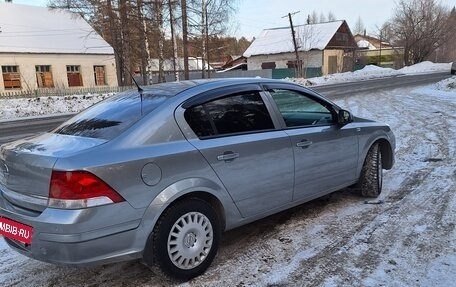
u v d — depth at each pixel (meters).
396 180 5.95
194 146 3.47
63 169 2.92
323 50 53.59
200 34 37.62
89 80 42.78
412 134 9.20
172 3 32.94
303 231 4.37
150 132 3.33
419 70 47.72
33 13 43.16
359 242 4.04
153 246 3.29
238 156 3.73
